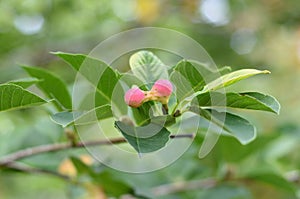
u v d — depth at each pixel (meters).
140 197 1.01
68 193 1.18
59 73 1.89
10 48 1.84
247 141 0.72
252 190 1.75
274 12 2.28
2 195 1.97
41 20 2.06
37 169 1.05
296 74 2.10
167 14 2.22
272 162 1.33
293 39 2.15
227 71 0.74
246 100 0.72
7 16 1.85
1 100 0.76
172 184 1.22
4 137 1.23
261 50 2.19
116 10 2.21
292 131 1.39
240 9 2.28
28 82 0.80
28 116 1.60
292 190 1.13
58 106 0.90
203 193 1.25
